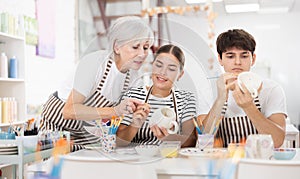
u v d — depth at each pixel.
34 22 5.39
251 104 2.12
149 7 7.64
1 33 4.14
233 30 2.37
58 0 6.49
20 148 2.50
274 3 7.08
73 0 7.15
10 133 2.71
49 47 5.92
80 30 7.38
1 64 4.28
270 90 2.32
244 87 2.10
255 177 1.67
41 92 5.68
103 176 1.71
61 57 6.55
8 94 4.59
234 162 1.73
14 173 3.07
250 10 7.39
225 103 2.18
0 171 3.83
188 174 1.77
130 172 1.70
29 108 5.19
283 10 7.38
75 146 2.40
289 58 7.51
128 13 7.84
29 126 2.78
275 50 7.55
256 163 1.67
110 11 7.91
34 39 5.41
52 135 2.56
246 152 1.94
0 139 2.63
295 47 7.49
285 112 2.29
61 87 2.85
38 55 5.59
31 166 1.95
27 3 5.31
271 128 2.14
